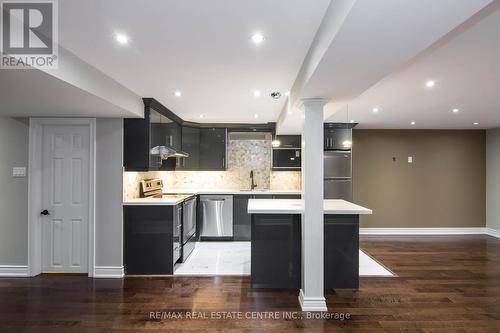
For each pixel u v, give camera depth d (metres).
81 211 3.80
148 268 3.82
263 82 3.09
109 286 3.45
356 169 6.41
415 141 6.42
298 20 1.81
